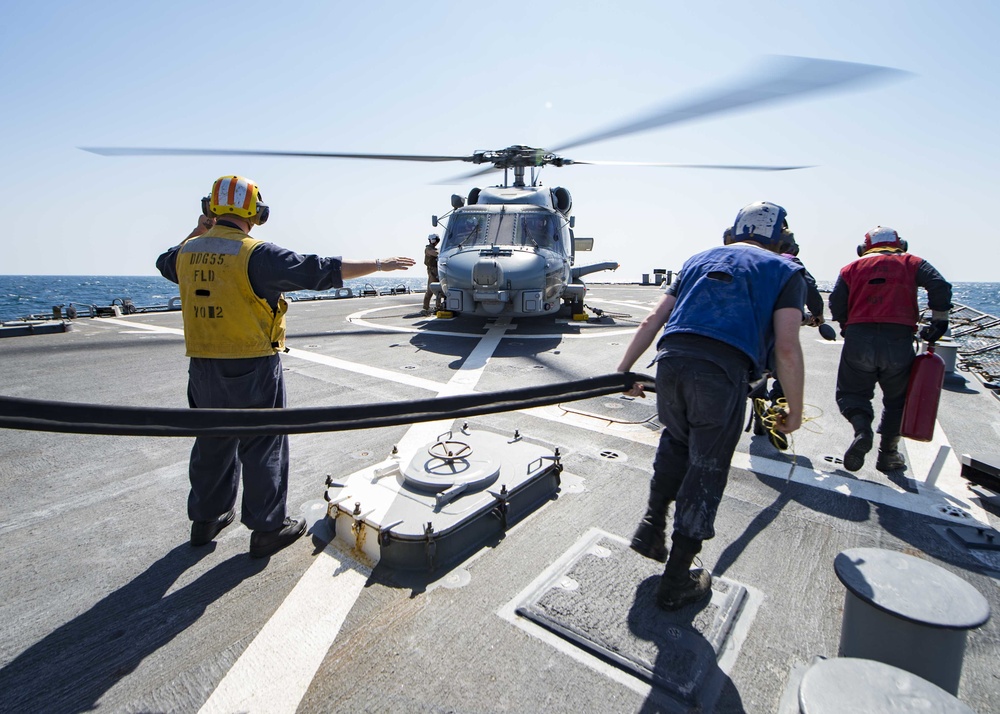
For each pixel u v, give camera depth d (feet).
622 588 6.79
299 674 5.47
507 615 6.31
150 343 23.97
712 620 6.24
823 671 3.73
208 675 5.46
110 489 9.71
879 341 10.27
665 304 7.04
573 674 5.47
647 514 6.93
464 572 7.13
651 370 18.51
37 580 7.02
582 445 11.76
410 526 7.27
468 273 27.12
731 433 6.20
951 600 4.52
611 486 9.72
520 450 9.84
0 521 8.55
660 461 6.93
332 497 8.15
